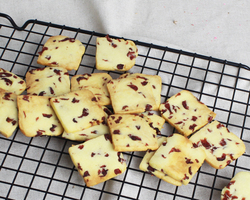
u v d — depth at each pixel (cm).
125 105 53
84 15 63
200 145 53
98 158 51
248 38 63
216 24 63
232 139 53
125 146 51
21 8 63
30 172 54
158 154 52
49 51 56
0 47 59
